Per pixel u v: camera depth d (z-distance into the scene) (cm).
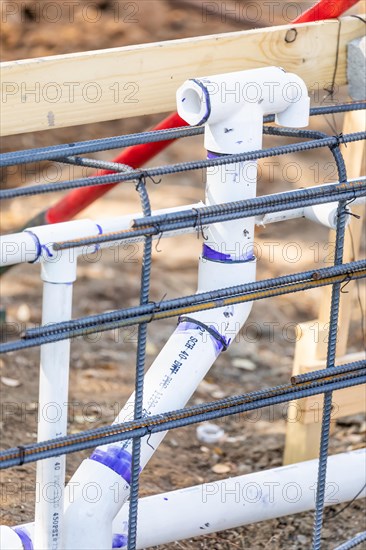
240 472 870
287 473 680
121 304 1188
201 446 909
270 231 1397
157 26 1988
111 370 1031
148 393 583
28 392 944
